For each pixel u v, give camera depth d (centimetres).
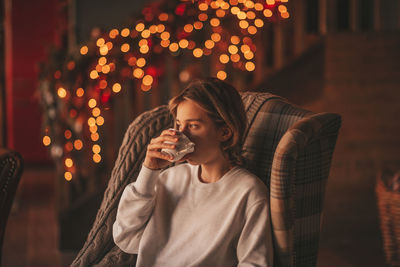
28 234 386
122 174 168
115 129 395
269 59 475
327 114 144
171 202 147
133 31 347
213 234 137
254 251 131
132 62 351
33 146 689
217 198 140
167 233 145
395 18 494
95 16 517
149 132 171
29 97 682
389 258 275
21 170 177
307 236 146
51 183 584
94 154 353
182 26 358
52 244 361
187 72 418
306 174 141
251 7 385
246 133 160
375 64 431
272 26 445
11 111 680
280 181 131
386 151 438
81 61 359
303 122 137
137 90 371
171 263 141
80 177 360
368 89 432
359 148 436
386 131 438
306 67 433
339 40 425
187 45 359
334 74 429
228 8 371
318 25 505
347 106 433
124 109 374
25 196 516
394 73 433
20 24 675
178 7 351
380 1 448
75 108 369
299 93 438
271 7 396
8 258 330
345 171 436
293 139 132
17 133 684
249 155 156
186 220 143
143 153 170
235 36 399
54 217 437
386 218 274
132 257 157
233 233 136
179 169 150
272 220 134
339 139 434
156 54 362
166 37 352
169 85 467
